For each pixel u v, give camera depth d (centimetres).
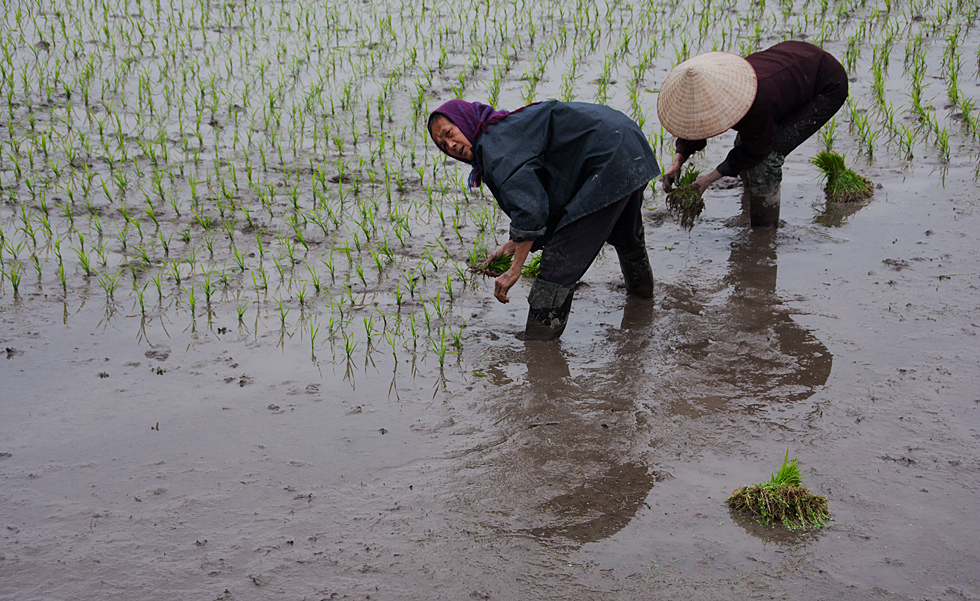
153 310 562
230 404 459
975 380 460
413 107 945
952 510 364
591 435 427
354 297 586
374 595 326
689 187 659
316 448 420
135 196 741
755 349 507
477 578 334
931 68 1010
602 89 966
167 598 325
